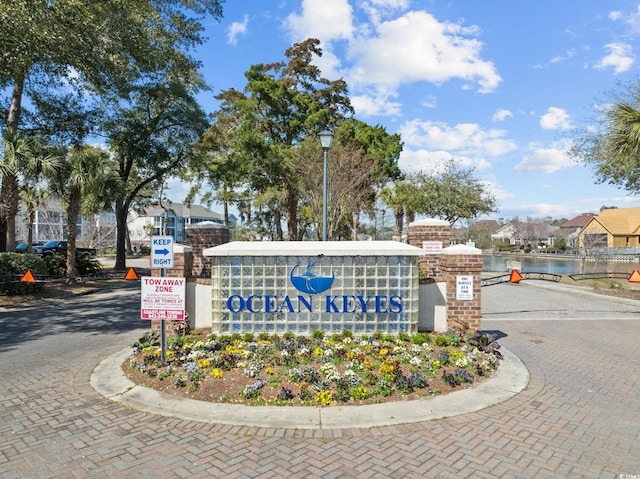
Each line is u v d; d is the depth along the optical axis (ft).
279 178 79.56
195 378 19.30
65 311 40.70
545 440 14.94
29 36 39.34
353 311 26.43
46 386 20.13
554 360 24.29
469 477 12.69
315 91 106.42
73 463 13.42
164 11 59.93
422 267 40.75
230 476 12.75
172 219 214.28
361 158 83.10
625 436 15.24
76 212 60.03
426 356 22.58
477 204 98.58
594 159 60.23
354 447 14.46
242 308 26.55
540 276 70.59
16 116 54.29
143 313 21.47
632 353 25.76
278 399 17.74
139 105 79.61
